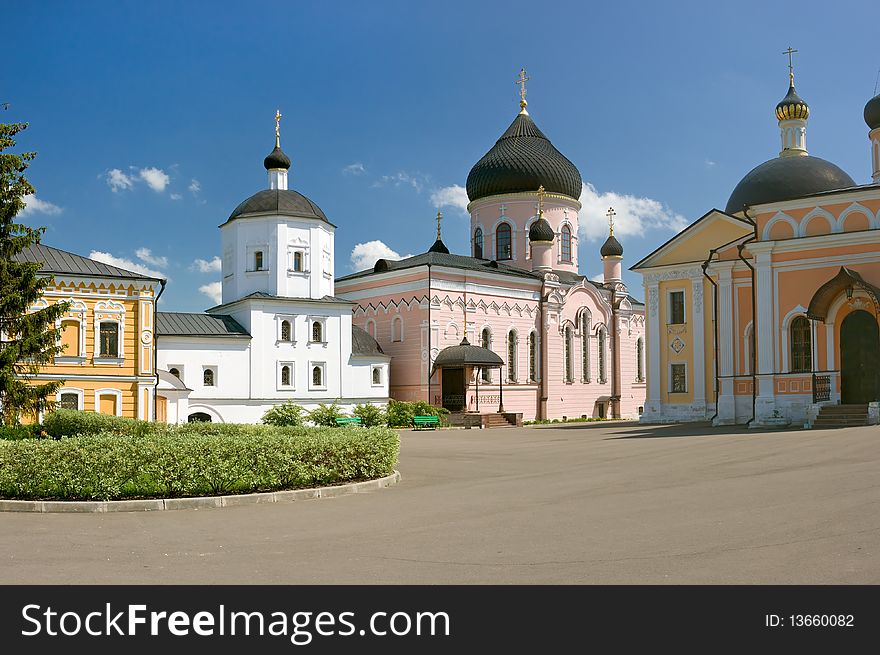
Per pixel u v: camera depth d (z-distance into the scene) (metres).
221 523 12.21
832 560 8.66
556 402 59.66
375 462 16.92
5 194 27.08
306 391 47.47
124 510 13.61
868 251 31.69
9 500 13.97
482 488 16.05
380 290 55.91
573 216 66.12
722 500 13.07
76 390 35.94
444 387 53.22
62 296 36.00
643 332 69.81
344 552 9.80
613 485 15.80
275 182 49.62
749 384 37.75
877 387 31.17
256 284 47.78
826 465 17.06
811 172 43.94
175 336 43.47
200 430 21.81
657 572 8.41
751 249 34.19
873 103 42.03
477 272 55.00
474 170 65.75
